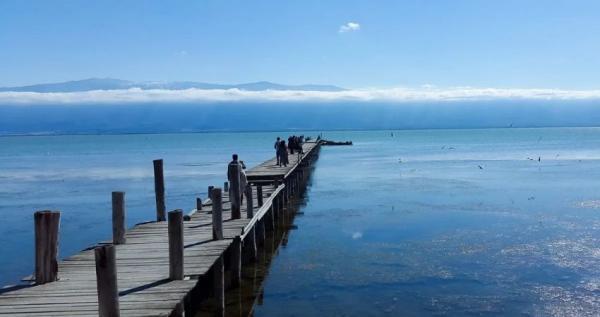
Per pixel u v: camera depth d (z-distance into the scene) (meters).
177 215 10.44
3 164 70.00
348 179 42.75
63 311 8.77
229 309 13.14
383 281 15.11
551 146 92.62
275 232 22.41
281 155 33.47
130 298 9.27
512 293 13.87
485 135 160.00
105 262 7.95
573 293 13.80
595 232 20.91
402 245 19.41
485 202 29.27
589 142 107.44
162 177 17.28
